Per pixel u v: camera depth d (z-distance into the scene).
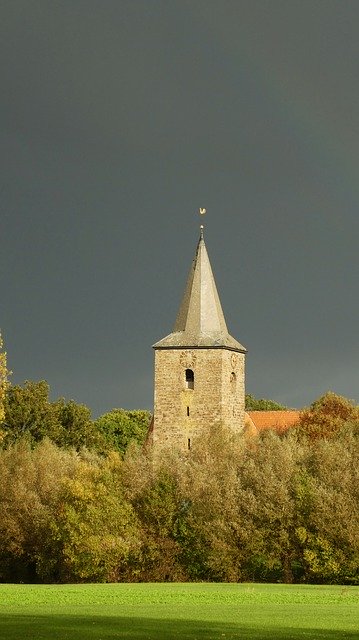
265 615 71.50
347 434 160.75
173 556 137.62
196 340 197.25
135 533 138.25
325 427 190.38
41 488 153.25
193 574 136.62
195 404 195.88
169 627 61.91
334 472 139.00
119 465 147.75
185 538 138.25
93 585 119.50
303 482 136.88
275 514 134.38
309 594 97.06
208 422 195.00
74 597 92.44
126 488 143.75
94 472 142.25
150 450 154.62
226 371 196.75
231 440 157.25
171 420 196.88
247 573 134.25
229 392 197.38
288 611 75.56
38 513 146.88
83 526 136.25
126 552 135.62
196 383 196.25
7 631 58.59
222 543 134.00
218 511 136.75
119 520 138.25
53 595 95.44
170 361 197.88
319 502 132.00
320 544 130.00
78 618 67.44
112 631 59.09
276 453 144.38
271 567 132.75
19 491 151.12
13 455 165.12
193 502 138.62
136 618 67.88
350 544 128.62
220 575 134.62
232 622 65.69
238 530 134.88
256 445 153.75
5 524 149.88
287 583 129.62
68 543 136.62
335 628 62.28
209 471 144.38
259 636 57.56
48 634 57.16
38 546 145.62
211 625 63.41
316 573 129.88
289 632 59.81
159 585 118.19
